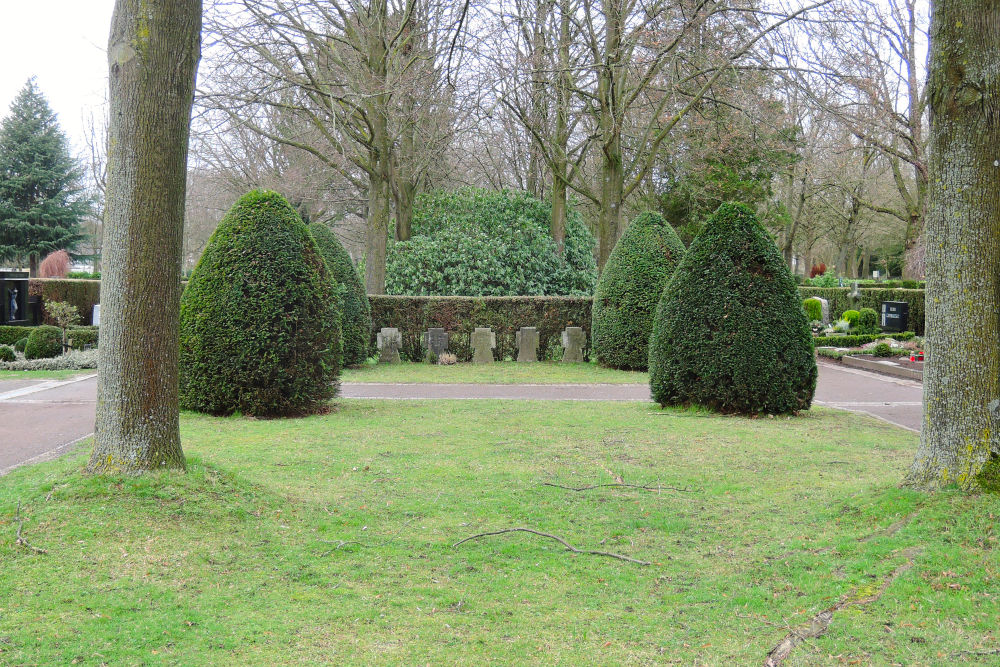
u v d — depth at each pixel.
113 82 5.12
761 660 3.40
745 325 9.73
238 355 9.51
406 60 18.50
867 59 19.38
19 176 41.94
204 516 4.91
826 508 5.38
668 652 3.50
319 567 4.47
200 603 3.88
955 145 4.82
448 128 21.64
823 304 26.09
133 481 5.04
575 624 3.80
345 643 3.55
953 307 4.87
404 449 7.70
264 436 8.23
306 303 9.76
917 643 3.46
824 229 43.50
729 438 8.26
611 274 16.03
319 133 20.84
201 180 33.50
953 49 4.79
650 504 5.80
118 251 5.18
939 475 4.91
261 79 17.14
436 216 21.81
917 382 14.73
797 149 27.17
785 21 15.20
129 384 5.20
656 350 10.47
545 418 9.60
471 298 17.83
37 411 10.51
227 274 9.61
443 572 4.47
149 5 5.06
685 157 25.41
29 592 3.85
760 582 4.27
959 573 3.98
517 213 21.80
